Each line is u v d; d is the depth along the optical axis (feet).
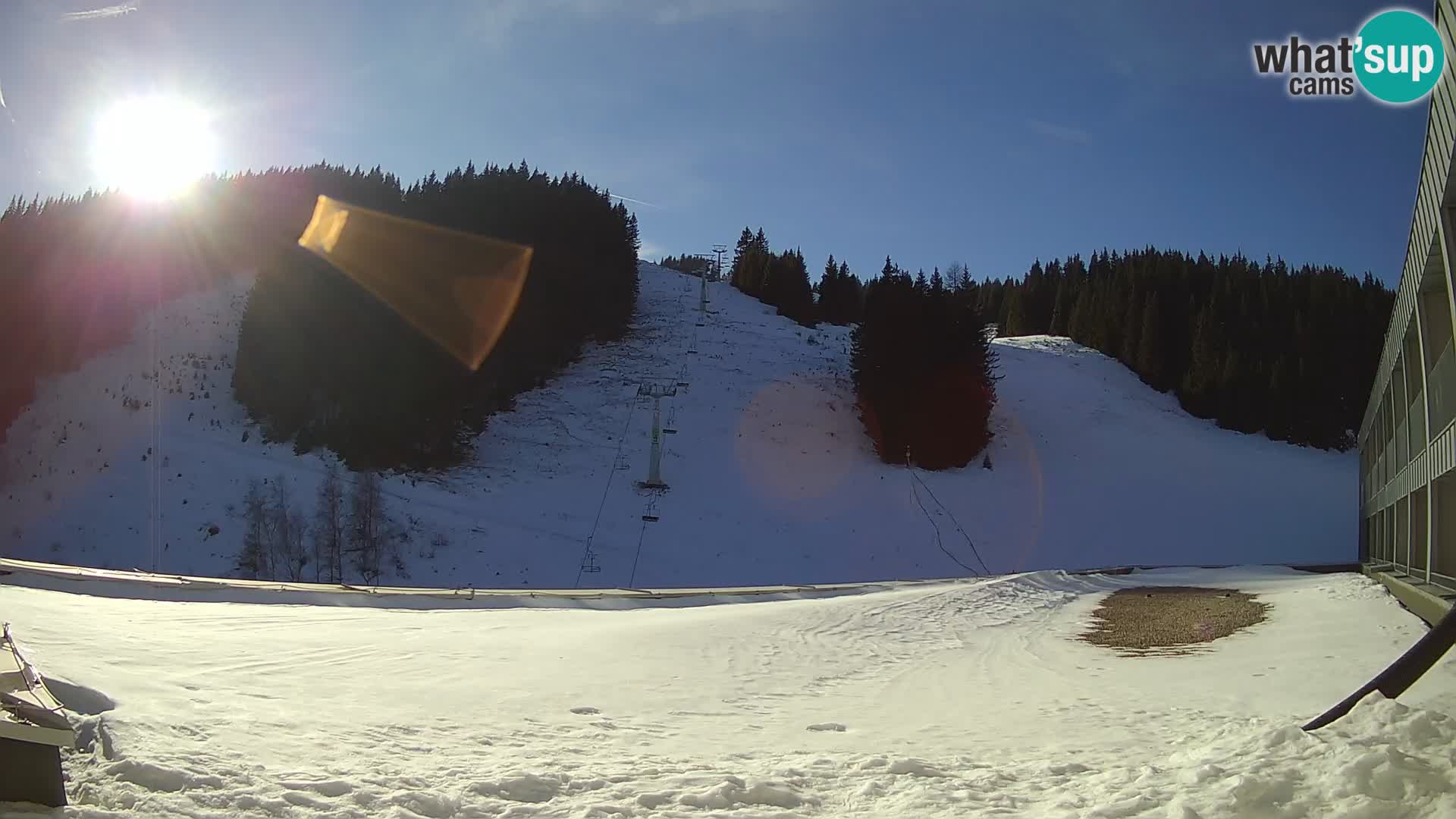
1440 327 53.88
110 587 68.69
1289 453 210.79
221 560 131.64
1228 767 18.08
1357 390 234.99
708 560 140.97
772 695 36.35
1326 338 241.76
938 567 145.38
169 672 28.96
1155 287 280.92
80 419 178.50
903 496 166.20
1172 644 53.31
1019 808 17.79
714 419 186.80
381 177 288.10
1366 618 53.98
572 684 36.04
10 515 148.46
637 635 53.78
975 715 31.91
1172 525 165.58
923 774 20.98
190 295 243.19
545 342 204.64
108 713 20.70
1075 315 284.82
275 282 183.42
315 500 144.66
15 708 15.75
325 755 20.20
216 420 177.78
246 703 25.29
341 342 177.17
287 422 174.29
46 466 161.68
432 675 35.17
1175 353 245.86
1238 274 289.53
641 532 147.23
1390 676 20.35
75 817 14.82
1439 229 42.78
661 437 178.19
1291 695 33.71
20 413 185.26
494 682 34.88
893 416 177.68
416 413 171.12
